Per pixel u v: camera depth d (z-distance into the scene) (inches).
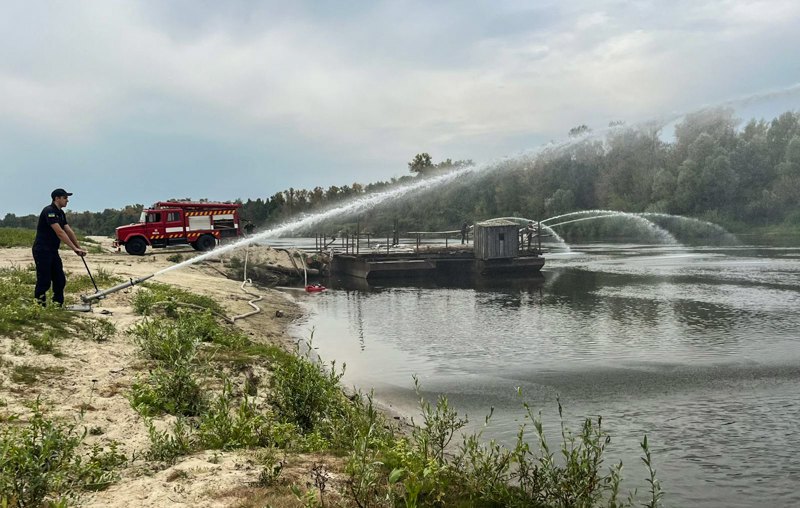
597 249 2561.5
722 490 319.6
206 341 524.7
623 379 557.3
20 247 1277.1
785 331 770.2
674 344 711.1
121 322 531.5
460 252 1695.4
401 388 538.6
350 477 245.4
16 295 539.8
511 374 587.5
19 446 220.2
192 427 313.4
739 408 464.1
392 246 1942.7
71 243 541.0
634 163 3939.5
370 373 596.1
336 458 275.9
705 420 436.5
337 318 957.8
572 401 490.9
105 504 208.2
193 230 1491.1
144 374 384.5
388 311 1038.4
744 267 1625.2
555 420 440.5
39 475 204.4
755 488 322.3
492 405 483.5
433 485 241.9
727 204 3452.3
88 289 719.7
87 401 325.4
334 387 408.8
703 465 352.8
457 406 481.1
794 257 1909.4
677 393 507.5
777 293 1127.6
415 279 1611.7
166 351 415.8
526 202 4156.0
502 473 271.1
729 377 556.1
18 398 313.0
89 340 447.8
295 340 764.0
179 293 798.5
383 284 1520.7
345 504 218.7
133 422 305.4
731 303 1019.3
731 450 376.8
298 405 360.8
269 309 990.4
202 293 946.1
